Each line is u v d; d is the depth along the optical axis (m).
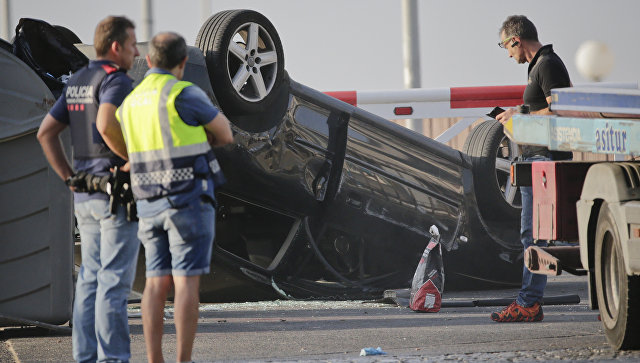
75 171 17.77
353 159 32.47
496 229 35.91
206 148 16.67
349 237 33.47
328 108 31.78
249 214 32.22
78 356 17.67
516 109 24.84
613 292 19.58
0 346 22.77
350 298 32.78
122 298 17.14
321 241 33.28
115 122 16.95
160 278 17.06
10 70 23.70
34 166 24.16
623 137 18.33
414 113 45.00
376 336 23.20
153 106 16.47
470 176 35.38
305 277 32.75
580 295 34.09
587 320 25.80
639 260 17.78
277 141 30.19
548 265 23.00
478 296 34.47
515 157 36.34
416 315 28.27
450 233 34.84
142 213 16.81
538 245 25.47
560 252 23.33
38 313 24.25
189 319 16.50
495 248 35.84
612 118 19.12
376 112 44.78
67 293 24.72
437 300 29.16
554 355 19.00
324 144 31.66
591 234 20.56
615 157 22.48
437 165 34.66
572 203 22.64
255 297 31.84
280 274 31.59
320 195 31.75
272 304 31.62
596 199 20.08
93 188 17.17
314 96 31.30
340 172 31.94
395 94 44.81
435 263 29.48
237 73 28.33
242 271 30.56
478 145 35.53
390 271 33.94
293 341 22.55
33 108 23.95
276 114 30.09
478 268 35.84
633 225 17.98
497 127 35.72
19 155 23.98
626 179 18.62
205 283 31.12
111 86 17.16
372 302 32.38
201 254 16.66
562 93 21.14
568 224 22.64
